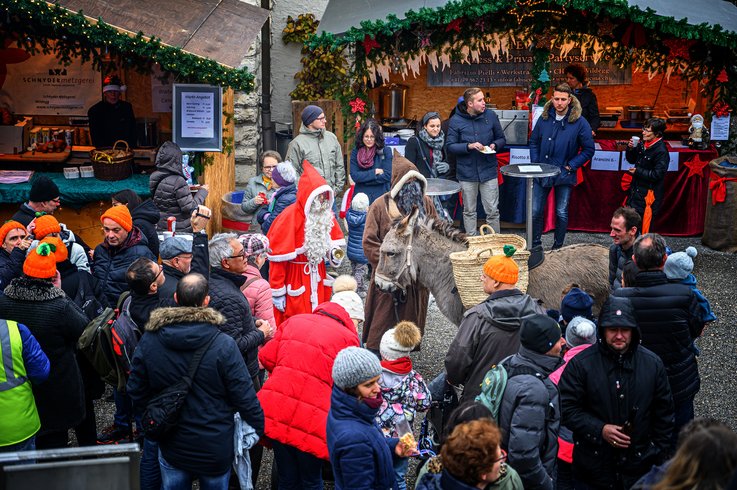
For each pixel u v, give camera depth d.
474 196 11.52
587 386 5.03
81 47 10.68
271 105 14.77
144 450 5.48
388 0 12.40
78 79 11.88
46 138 11.46
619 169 12.32
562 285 7.08
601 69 13.83
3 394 5.21
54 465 3.68
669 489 3.12
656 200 10.97
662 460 5.08
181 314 4.90
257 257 6.55
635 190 11.11
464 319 5.68
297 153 10.77
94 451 3.72
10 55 11.84
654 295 5.71
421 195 7.67
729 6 12.52
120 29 9.66
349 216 9.70
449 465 3.71
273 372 5.47
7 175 10.65
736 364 8.29
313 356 5.36
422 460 5.77
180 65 9.71
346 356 4.52
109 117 11.38
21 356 5.27
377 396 4.60
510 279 5.62
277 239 7.48
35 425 5.37
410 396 5.48
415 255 7.09
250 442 5.30
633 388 4.98
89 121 11.50
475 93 11.17
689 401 5.91
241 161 13.84
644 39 11.73
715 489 3.05
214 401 4.94
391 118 13.50
